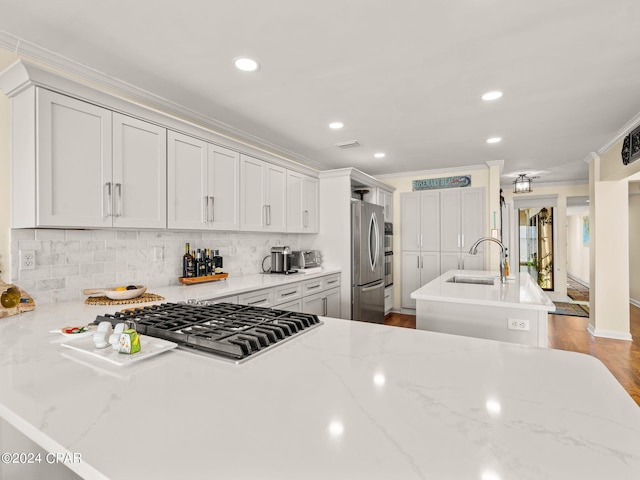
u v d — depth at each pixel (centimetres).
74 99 181
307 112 279
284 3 151
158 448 56
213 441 58
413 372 89
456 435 59
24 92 171
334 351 106
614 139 349
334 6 154
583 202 737
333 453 55
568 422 63
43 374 89
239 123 305
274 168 342
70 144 179
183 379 85
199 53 192
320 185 423
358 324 141
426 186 529
